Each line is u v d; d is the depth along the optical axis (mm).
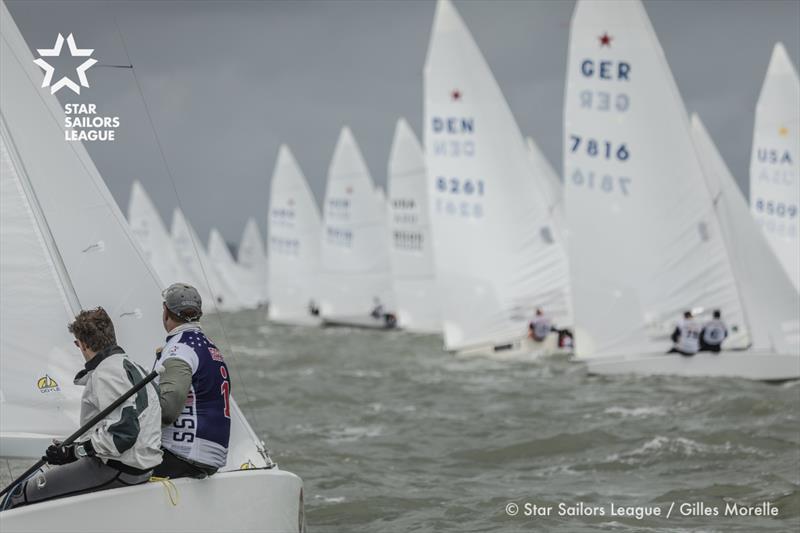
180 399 20016
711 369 68250
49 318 24250
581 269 75250
